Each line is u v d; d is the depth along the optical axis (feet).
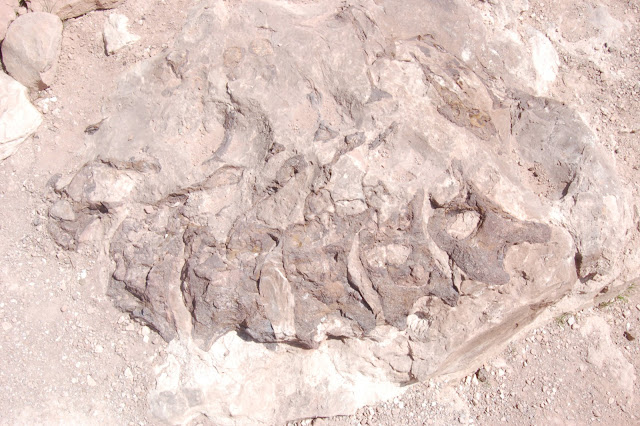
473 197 3.64
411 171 3.62
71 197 3.98
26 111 4.22
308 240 3.63
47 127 4.30
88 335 3.97
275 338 3.74
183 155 3.79
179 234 3.80
